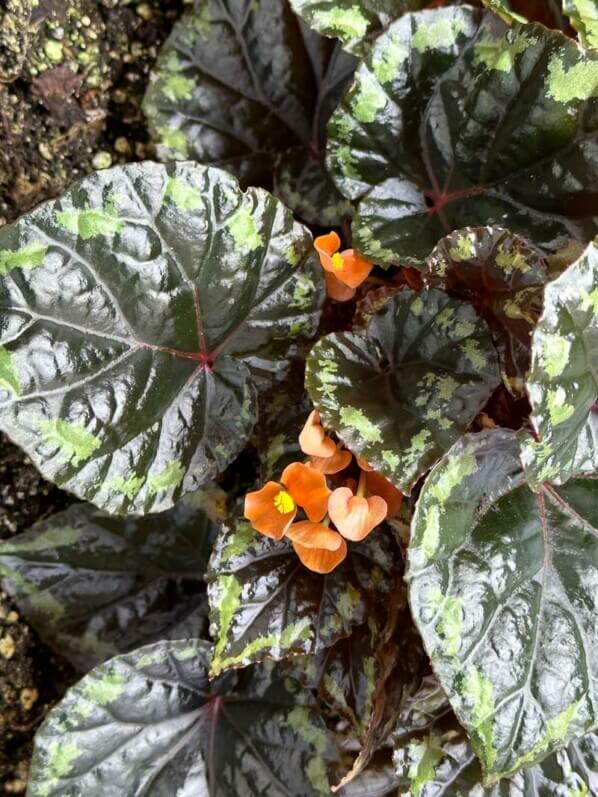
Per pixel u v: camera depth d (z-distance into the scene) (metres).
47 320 0.22
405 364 0.24
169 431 0.25
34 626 0.31
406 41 0.25
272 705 0.28
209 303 0.24
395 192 0.27
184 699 0.28
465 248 0.23
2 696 0.31
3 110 0.28
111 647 0.31
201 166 0.23
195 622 0.32
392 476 0.21
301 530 0.23
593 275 0.19
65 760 0.26
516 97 0.24
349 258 0.26
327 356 0.24
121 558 0.31
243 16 0.30
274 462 0.26
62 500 0.32
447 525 0.21
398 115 0.26
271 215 0.24
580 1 0.24
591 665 0.23
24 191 0.30
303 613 0.25
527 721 0.21
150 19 0.31
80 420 0.23
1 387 0.22
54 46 0.28
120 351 0.24
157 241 0.23
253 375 0.26
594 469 0.22
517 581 0.22
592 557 0.23
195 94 0.31
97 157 0.31
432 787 0.25
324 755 0.28
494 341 0.24
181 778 0.28
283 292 0.25
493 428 0.22
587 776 0.25
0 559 0.30
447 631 0.21
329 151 0.26
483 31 0.25
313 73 0.30
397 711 0.25
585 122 0.24
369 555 0.26
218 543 0.25
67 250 0.22
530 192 0.25
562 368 0.19
